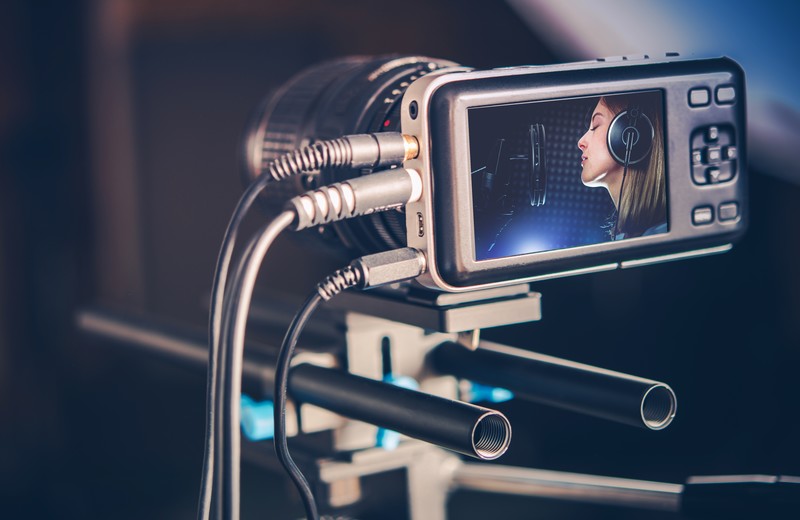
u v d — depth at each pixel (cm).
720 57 65
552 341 256
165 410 273
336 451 74
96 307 101
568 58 221
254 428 74
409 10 274
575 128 60
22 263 274
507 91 57
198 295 287
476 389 79
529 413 243
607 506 74
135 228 279
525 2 235
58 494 234
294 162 60
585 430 234
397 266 58
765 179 224
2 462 254
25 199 273
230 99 284
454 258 57
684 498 69
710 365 244
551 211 60
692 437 221
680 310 252
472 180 57
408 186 58
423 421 57
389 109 66
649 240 63
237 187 287
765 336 239
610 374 64
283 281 285
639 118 62
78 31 271
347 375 66
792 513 64
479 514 203
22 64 270
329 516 76
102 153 275
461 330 64
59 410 272
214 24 279
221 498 58
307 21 285
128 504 227
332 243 74
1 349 271
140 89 276
